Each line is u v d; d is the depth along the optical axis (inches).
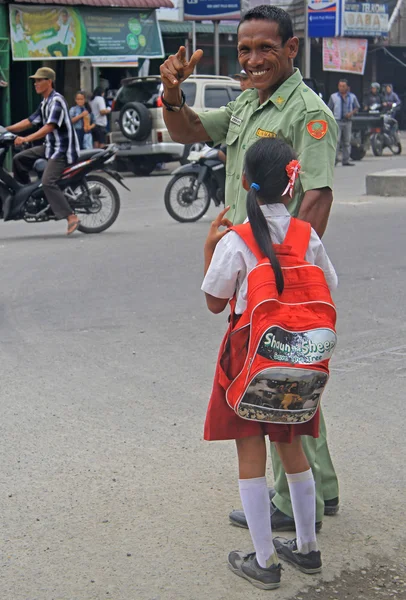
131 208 689.6
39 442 218.4
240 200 172.7
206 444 216.7
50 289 390.9
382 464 204.1
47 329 324.8
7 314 347.9
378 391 253.4
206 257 152.1
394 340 304.0
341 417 233.5
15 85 1080.8
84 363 283.0
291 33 165.9
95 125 976.9
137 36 1015.0
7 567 159.6
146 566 160.1
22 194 532.4
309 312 140.6
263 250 142.1
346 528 174.6
